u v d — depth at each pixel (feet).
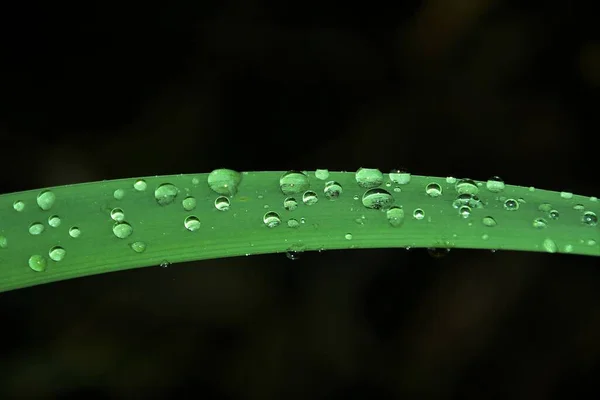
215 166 1.20
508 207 0.87
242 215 0.86
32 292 1.08
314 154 1.23
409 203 0.87
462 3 1.25
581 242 0.87
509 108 1.25
